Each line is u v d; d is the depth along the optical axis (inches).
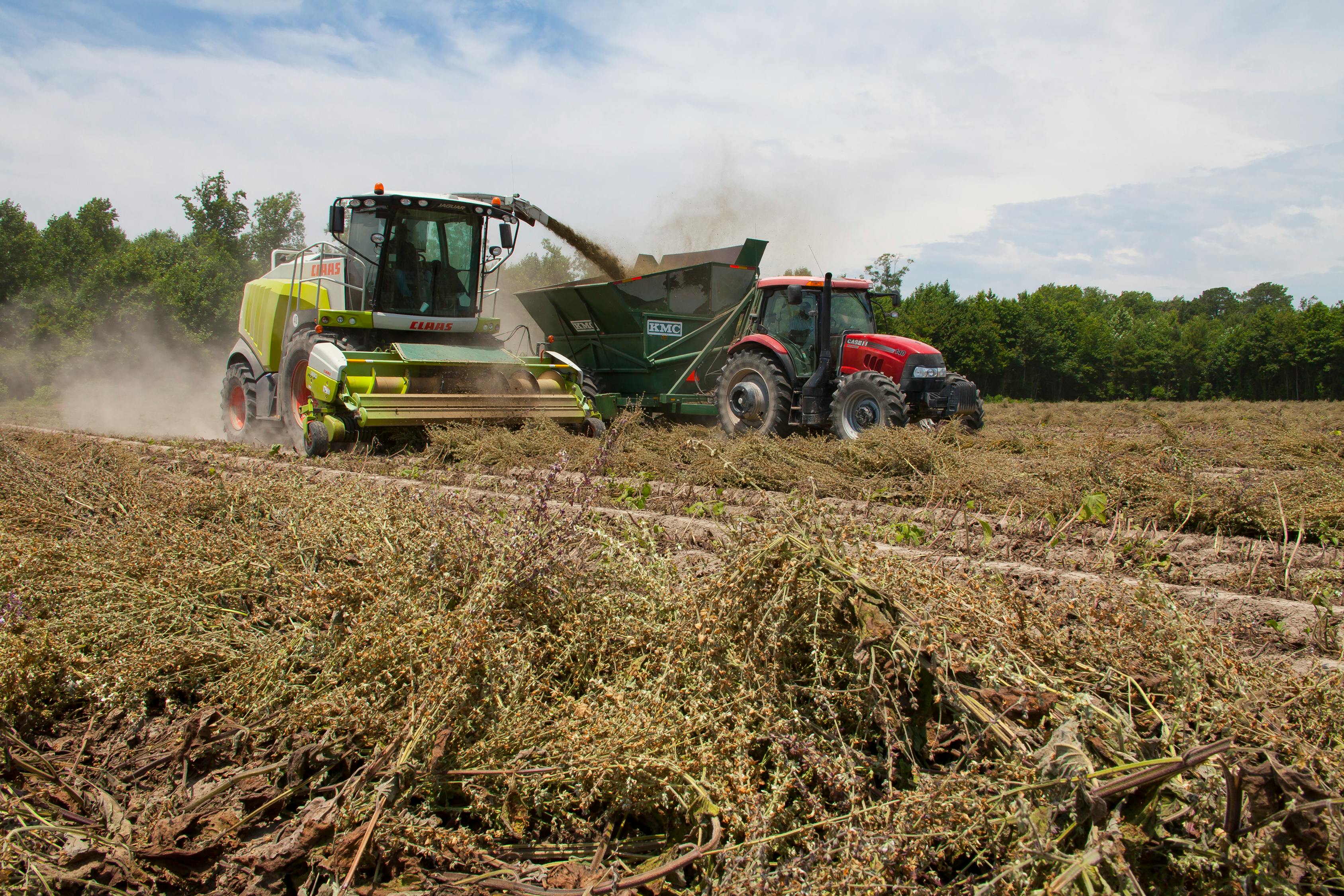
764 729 69.3
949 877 59.5
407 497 131.1
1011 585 122.3
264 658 91.0
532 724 74.1
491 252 391.5
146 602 105.2
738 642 77.4
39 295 1419.8
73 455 248.5
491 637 79.3
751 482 246.4
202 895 63.0
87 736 85.6
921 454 255.0
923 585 81.7
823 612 74.6
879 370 372.5
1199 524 195.8
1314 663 79.5
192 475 232.4
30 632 95.5
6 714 88.0
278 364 414.9
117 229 2204.7
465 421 350.3
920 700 71.1
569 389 391.5
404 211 362.0
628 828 70.6
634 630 88.3
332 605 98.1
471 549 98.5
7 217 1846.7
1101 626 86.4
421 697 73.4
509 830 65.9
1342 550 169.8
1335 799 49.4
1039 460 271.1
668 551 124.8
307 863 64.9
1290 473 222.5
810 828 57.0
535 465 303.6
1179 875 53.4
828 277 382.0
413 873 62.7
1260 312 2839.6
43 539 130.7
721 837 59.4
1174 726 64.9
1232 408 1020.5
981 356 2102.6
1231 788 51.8
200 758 80.3
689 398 455.2
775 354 406.3
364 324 363.6
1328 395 2721.5
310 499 148.2
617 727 69.6
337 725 76.4
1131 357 2741.1
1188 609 99.0
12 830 64.2
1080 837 54.4
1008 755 61.8
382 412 329.4
